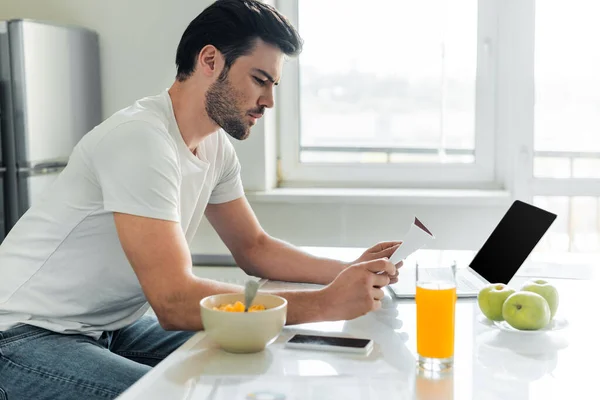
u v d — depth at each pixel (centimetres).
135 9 297
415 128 312
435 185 312
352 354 107
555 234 297
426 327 100
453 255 185
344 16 310
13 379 130
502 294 122
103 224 139
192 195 152
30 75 261
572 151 295
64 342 135
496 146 306
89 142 136
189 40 141
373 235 294
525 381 95
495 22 300
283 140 317
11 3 304
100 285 142
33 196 264
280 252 167
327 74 314
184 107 144
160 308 124
